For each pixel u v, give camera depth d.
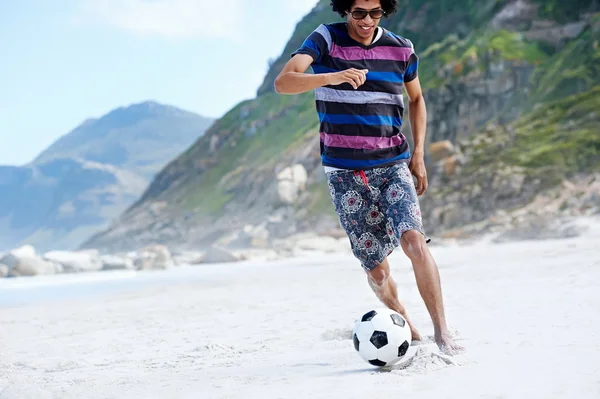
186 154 115.19
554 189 36.03
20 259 39.84
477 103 63.00
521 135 43.66
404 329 3.98
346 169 4.59
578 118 43.09
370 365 4.09
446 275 12.56
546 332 4.80
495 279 10.61
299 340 5.76
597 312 5.71
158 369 4.80
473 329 5.29
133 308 11.76
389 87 4.59
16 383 4.23
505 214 35.44
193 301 12.20
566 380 3.15
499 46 65.19
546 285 8.71
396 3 4.54
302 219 63.78
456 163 43.88
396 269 15.87
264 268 26.69
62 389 4.02
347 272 18.09
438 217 39.50
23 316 11.74
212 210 87.38
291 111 101.31
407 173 4.61
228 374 4.18
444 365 3.77
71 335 8.13
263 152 94.75
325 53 4.53
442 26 83.06
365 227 4.67
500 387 3.08
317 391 3.34
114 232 104.44
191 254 55.84
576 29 64.25
